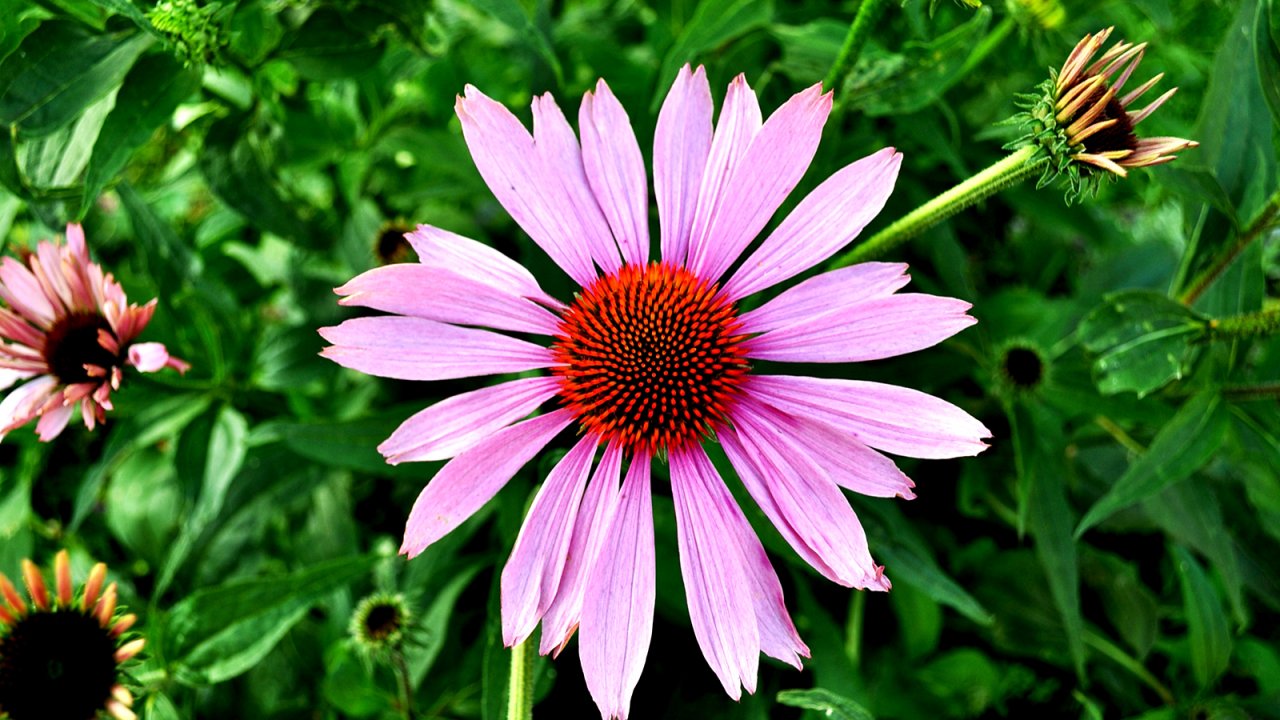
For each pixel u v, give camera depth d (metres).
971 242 0.46
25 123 0.29
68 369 0.31
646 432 0.29
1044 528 0.34
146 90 0.30
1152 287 0.39
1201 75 0.41
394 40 0.37
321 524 0.37
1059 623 0.37
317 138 0.38
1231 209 0.32
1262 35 0.29
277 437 0.32
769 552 0.36
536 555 0.27
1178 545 0.35
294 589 0.32
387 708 0.35
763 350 0.29
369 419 0.32
